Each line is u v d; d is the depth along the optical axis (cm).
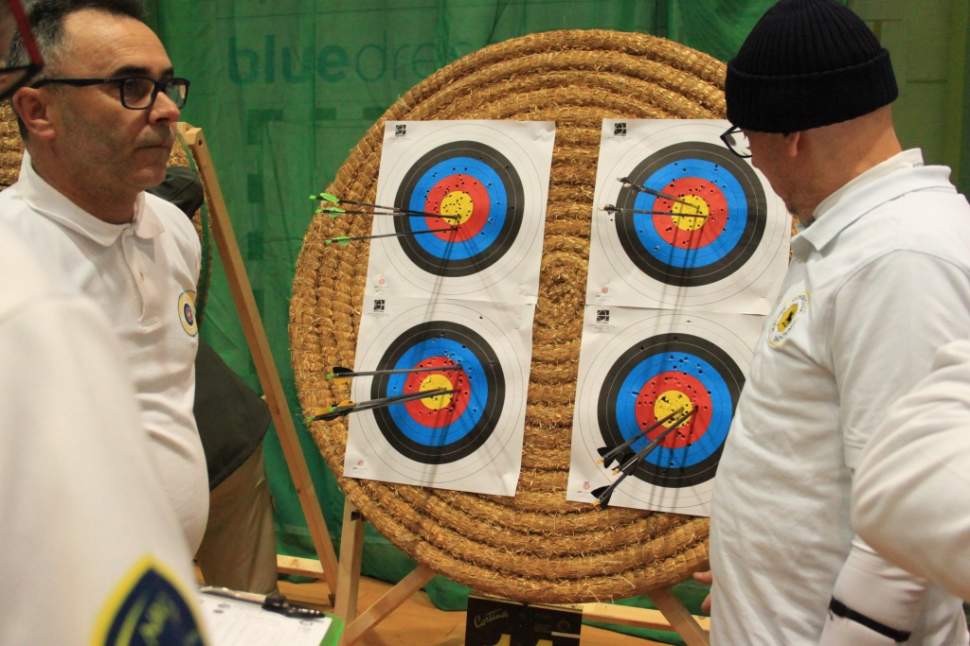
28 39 40
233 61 209
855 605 86
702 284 143
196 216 161
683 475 140
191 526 124
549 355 150
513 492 147
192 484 123
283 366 216
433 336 155
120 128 106
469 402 152
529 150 155
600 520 143
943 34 171
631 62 154
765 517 99
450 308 155
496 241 154
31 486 33
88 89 104
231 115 211
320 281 165
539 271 152
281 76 207
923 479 49
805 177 99
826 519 94
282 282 214
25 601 33
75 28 104
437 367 152
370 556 218
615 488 142
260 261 215
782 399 97
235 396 175
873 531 52
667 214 145
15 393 34
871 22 174
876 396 85
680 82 150
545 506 146
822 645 90
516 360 151
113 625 33
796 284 100
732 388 139
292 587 219
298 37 204
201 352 173
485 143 158
